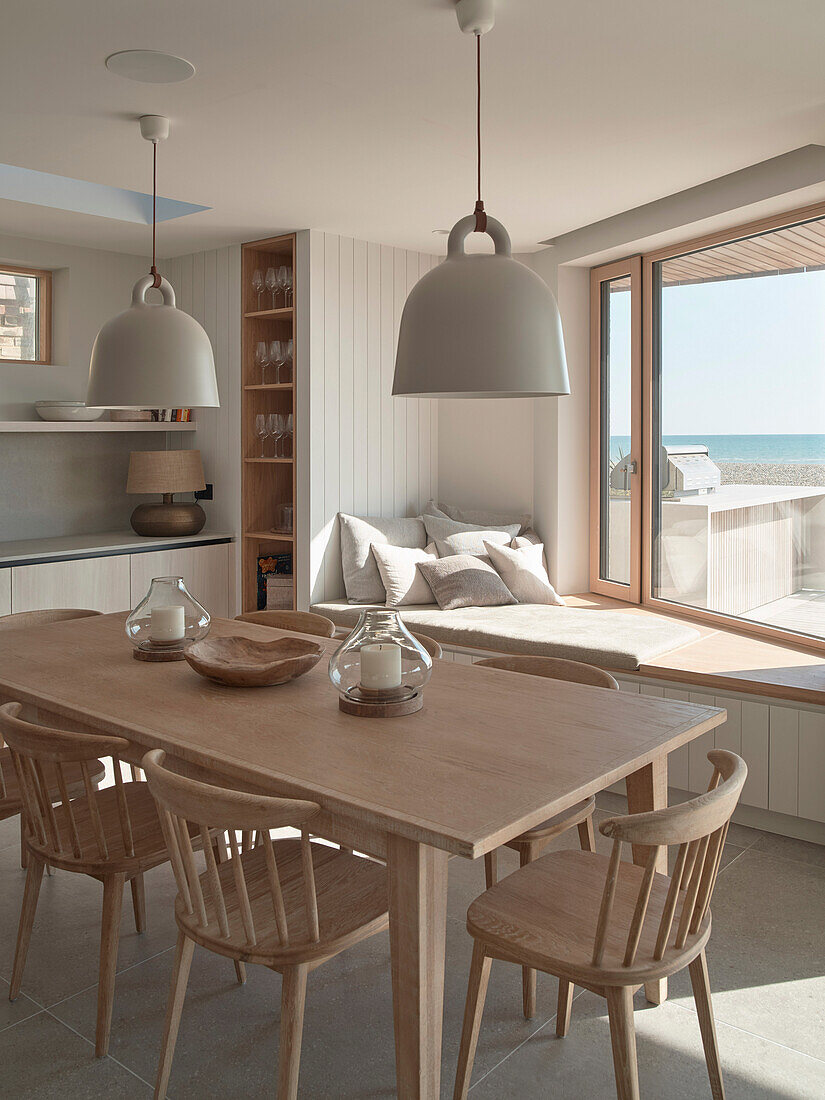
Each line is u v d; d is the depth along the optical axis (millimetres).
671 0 2322
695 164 3670
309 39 2541
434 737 2170
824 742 3357
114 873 2221
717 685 3631
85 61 2688
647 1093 2109
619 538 5289
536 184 3957
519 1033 2322
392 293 5434
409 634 2393
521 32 2496
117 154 3553
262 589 5586
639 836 1686
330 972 2604
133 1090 2107
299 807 1744
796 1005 2457
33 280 5434
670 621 4551
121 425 5305
